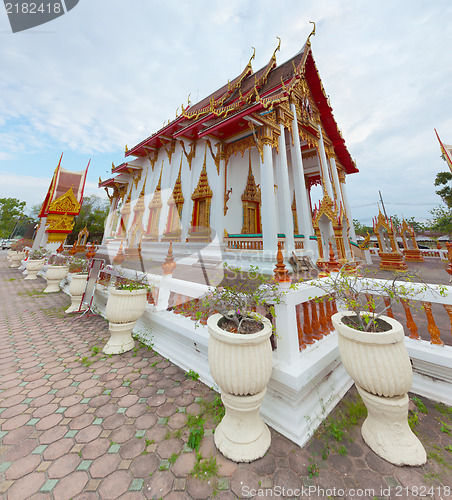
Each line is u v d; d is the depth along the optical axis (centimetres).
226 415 219
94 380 316
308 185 1675
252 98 1045
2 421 238
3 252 4231
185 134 1262
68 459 194
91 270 642
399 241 2698
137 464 190
